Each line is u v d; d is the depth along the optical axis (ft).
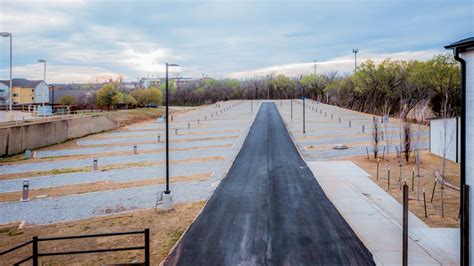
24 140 121.19
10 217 55.72
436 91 167.94
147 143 136.56
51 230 49.01
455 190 62.75
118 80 444.55
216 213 53.06
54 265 37.52
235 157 101.35
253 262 36.88
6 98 309.83
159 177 81.00
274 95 500.74
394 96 224.74
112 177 82.12
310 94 461.37
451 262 35.70
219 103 388.98
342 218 49.47
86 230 48.19
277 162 92.38
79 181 78.95
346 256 37.76
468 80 29.09
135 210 57.06
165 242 42.75
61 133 142.51
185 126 188.85
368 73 237.66
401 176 73.15
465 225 29.40
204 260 37.52
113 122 189.47
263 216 51.13
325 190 64.59
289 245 40.88
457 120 84.02
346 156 99.25
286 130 156.97
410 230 44.37
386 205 55.01
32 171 90.43
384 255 37.68
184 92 479.41
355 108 279.69
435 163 84.79
